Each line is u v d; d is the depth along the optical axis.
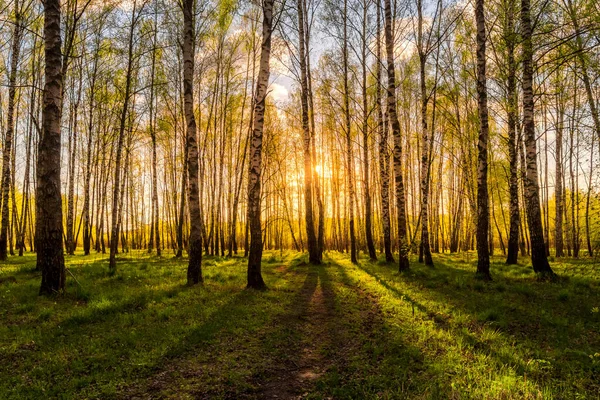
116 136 27.22
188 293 9.67
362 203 39.62
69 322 6.91
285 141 32.53
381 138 19.06
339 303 9.41
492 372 4.82
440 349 5.81
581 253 27.77
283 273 15.66
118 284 10.88
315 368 5.44
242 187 35.09
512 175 17.91
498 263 18.31
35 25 17.83
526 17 11.45
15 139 29.34
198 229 11.50
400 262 14.82
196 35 20.17
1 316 7.27
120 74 20.84
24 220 31.28
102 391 4.48
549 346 5.85
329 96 22.61
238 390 4.67
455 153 32.28
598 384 4.51
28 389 4.46
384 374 4.99
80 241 60.88
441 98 25.06
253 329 7.01
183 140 24.75
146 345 5.98
